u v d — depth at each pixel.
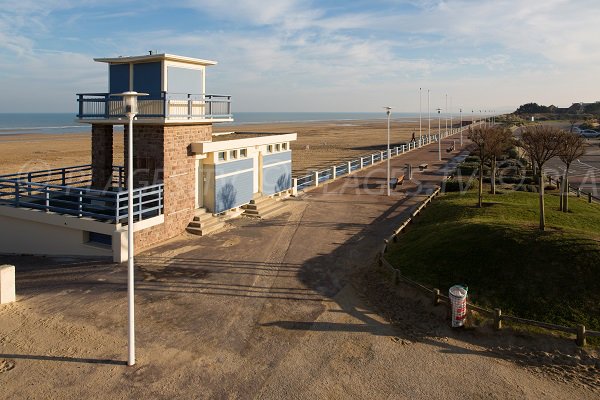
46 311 13.08
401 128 136.25
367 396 9.32
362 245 18.98
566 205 21.77
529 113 171.50
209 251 18.34
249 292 14.38
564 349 10.89
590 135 72.38
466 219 19.48
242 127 139.62
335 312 13.01
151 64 19.92
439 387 9.63
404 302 13.41
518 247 14.27
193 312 13.01
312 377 9.95
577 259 13.27
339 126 152.12
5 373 10.03
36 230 19.38
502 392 9.48
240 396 9.29
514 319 11.64
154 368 10.23
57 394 9.30
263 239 19.97
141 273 16.02
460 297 11.76
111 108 20.16
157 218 19.17
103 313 12.92
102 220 18.14
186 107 20.81
